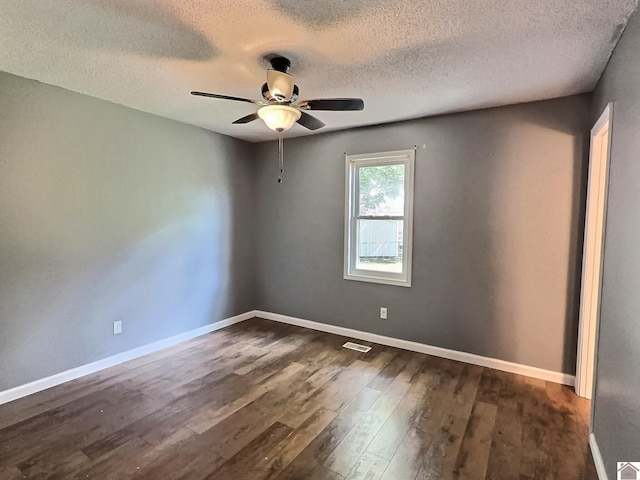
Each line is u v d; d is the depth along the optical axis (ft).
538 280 10.24
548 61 7.60
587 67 7.84
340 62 7.73
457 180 11.30
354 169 13.50
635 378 5.07
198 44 7.03
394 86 9.11
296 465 6.63
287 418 8.15
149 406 8.63
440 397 9.14
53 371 9.65
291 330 14.47
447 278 11.62
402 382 9.97
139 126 11.48
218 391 9.40
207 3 5.66
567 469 6.55
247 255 15.88
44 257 9.41
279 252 15.44
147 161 11.77
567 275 9.86
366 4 5.63
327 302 14.26
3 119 8.57
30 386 9.18
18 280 8.95
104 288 10.76
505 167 10.56
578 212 9.67
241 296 15.69
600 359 7.00
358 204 13.55
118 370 10.64
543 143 10.02
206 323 14.12
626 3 5.53
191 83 9.12
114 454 6.86
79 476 6.28
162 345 12.47
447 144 11.42
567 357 9.94
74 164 9.93
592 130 8.93
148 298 11.98
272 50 7.26
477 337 11.19
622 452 5.51
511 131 10.43
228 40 6.86
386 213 12.92
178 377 10.21
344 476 6.35
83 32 6.62
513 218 10.51
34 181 9.15
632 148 5.59
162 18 6.12
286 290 15.35
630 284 5.41
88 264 10.36
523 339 10.50
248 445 7.18
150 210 11.94
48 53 7.50
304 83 8.92
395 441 7.34
